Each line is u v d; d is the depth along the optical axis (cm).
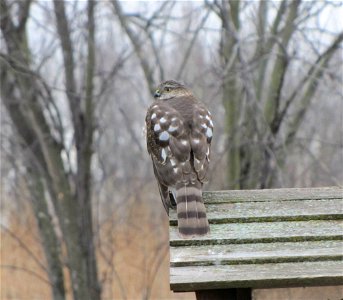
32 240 1930
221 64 1317
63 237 1410
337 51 1369
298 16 1309
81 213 1373
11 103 1388
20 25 1359
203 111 795
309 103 1357
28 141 1412
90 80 1359
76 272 1384
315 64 1261
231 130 1361
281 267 615
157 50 1373
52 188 1416
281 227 677
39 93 1342
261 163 1359
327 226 677
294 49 1288
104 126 1498
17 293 1847
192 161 731
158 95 892
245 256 628
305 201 719
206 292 618
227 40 1332
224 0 1276
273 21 1354
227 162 1382
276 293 641
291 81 1541
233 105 1359
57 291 1474
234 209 706
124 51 1365
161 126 767
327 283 594
